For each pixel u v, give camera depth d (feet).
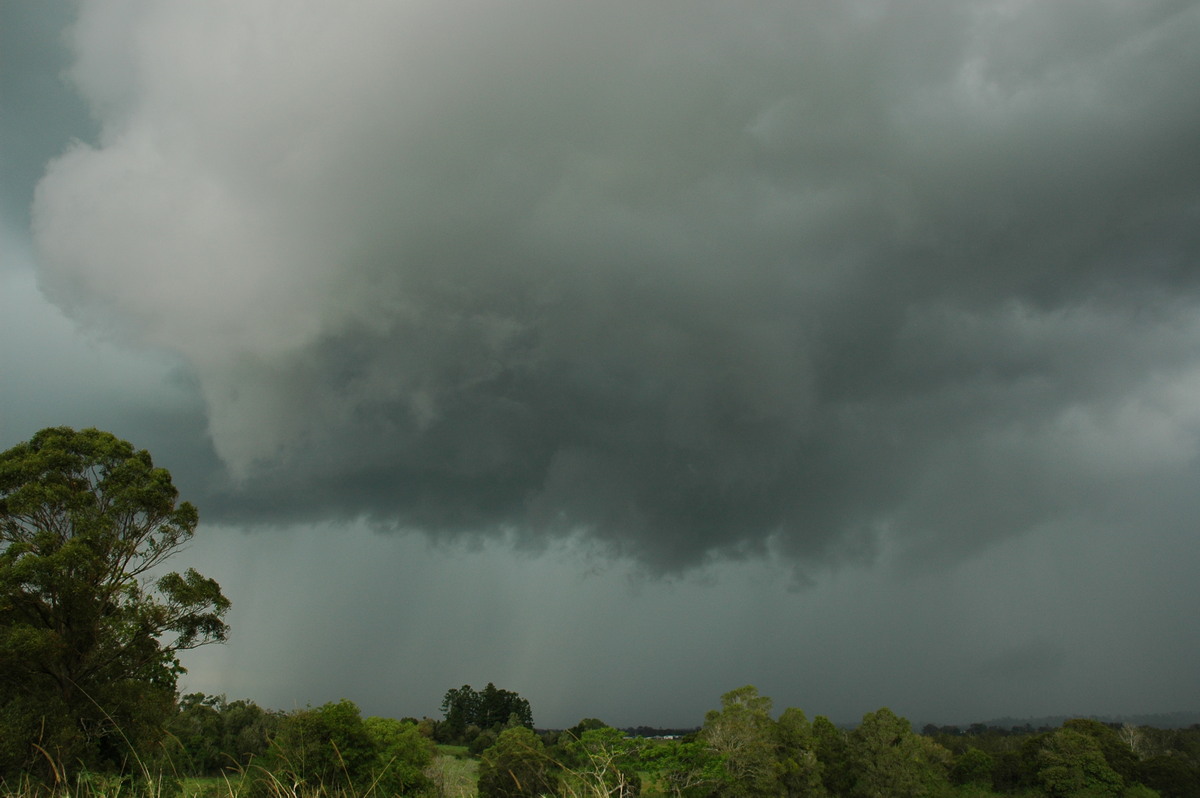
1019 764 330.75
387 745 152.05
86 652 127.13
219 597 143.95
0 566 121.60
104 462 149.18
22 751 74.08
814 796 277.64
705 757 177.68
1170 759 313.73
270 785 34.65
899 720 317.01
